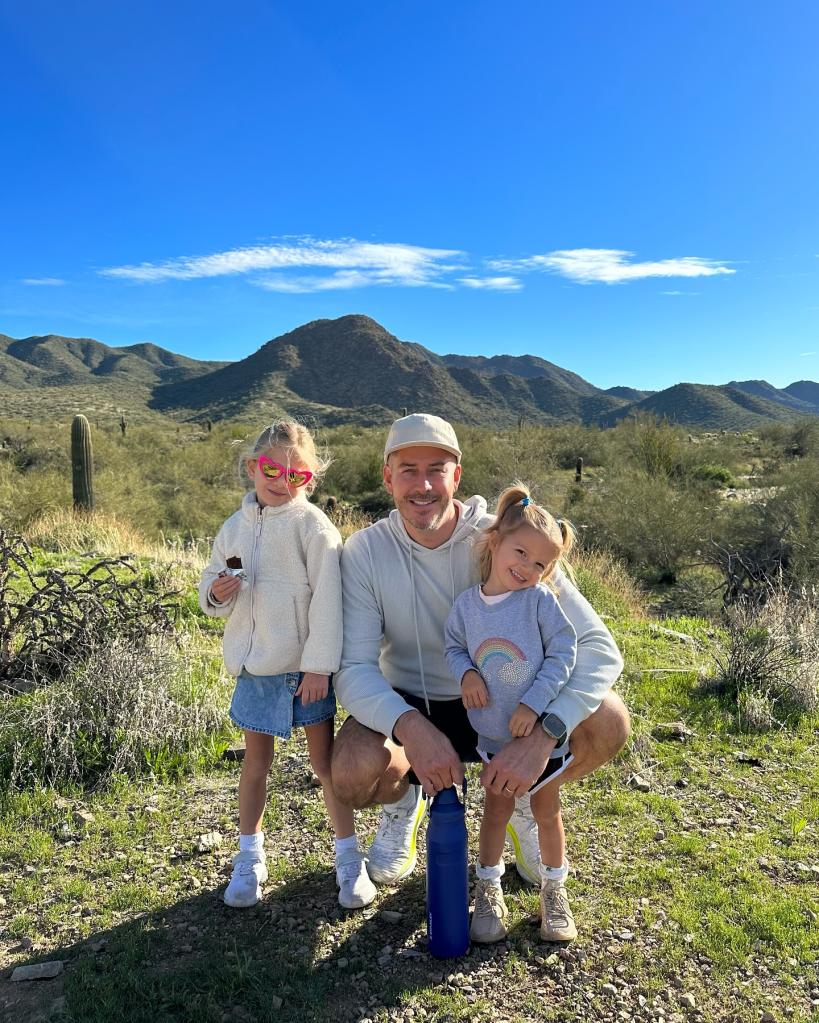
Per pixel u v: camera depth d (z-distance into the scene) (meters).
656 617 9.02
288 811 3.54
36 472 17.48
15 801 3.49
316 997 2.34
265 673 2.82
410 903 2.86
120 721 3.97
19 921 2.71
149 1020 2.23
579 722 2.59
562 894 2.65
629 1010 2.31
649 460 23.45
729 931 2.64
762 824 3.40
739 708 4.70
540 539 2.54
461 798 3.62
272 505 2.84
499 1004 2.34
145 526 15.55
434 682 3.02
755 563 10.91
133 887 2.91
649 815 3.47
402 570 2.92
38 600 4.87
